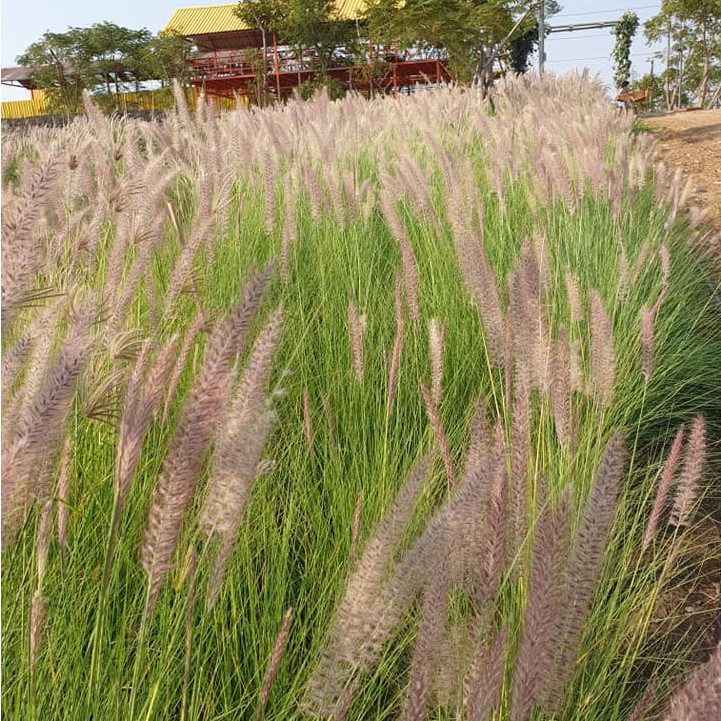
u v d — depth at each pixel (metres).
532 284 2.30
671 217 6.41
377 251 5.04
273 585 2.27
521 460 1.68
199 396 1.22
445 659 1.39
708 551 3.24
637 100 45.84
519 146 6.89
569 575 1.28
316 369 3.56
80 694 1.83
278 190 5.34
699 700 0.89
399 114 9.23
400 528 1.24
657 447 4.18
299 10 42.53
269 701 2.00
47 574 2.03
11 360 1.29
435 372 2.69
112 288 2.13
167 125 5.59
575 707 2.08
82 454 2.31
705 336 5.46
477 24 26.58
